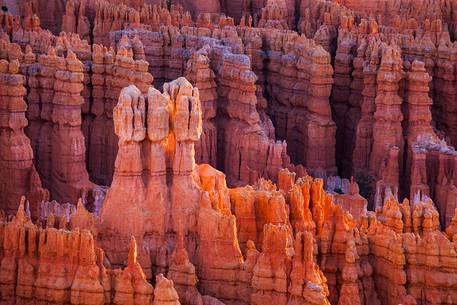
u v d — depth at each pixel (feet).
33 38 244.22
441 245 167.02
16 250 157.07
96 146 227.20
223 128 234.79
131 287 152.46
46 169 220.43
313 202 176.45
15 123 208.54
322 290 154.20
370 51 252.62
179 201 167.94
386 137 237.04
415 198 205.67
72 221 168.86
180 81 169.58
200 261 164.76
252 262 161.38
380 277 169.89
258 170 224.74
